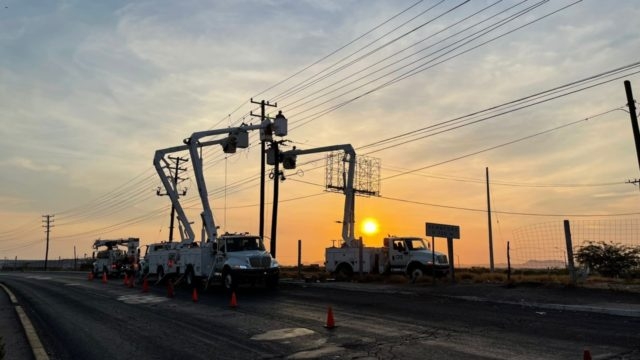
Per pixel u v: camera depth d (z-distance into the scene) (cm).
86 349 1093
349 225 3362
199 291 2408
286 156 3388
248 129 3123
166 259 3005
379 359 912
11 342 1191
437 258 2708
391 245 2872
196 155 2952
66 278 4591
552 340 1044
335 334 1162
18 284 3584
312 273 3438
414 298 1820
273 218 3200
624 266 3147
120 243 4794
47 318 1595
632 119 2419
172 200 3192
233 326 1321
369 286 2297
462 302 1689
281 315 1479
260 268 2339
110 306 1888
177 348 1070
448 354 938
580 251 3338
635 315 1332
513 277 2342
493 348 980
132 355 1021
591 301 1557
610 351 938
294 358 941
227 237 2472
